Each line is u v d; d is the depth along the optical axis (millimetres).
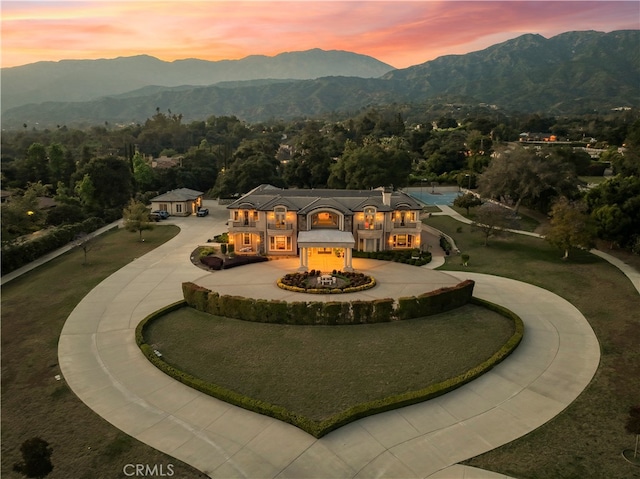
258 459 21531
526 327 36406
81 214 84375
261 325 36938
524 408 25547
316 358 31328
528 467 20922
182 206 90688
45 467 19922
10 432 23609
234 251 60594
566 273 50031
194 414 25234
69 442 22797
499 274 50531
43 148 122688
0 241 56500
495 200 95312
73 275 51812
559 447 22266
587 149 153125
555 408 25531
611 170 116312
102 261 57750
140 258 58812
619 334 34531
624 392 26875
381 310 37000
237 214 59719
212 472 20672
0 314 40312
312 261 55719
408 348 32719
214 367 30266
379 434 23312
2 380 28984
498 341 33781
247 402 25547
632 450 21922
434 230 74375
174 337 34969
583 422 24188
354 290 43656
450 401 26234
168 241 68625
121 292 45688
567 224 54469
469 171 123562
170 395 27172
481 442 22703
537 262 54812
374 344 33375
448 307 39656
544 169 76438
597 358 31125
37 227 75312
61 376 29438
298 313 36812
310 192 66250
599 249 59406
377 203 59031
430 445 22484
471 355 31609
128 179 100062
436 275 49531
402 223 59531
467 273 51188
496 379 28641
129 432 23641
